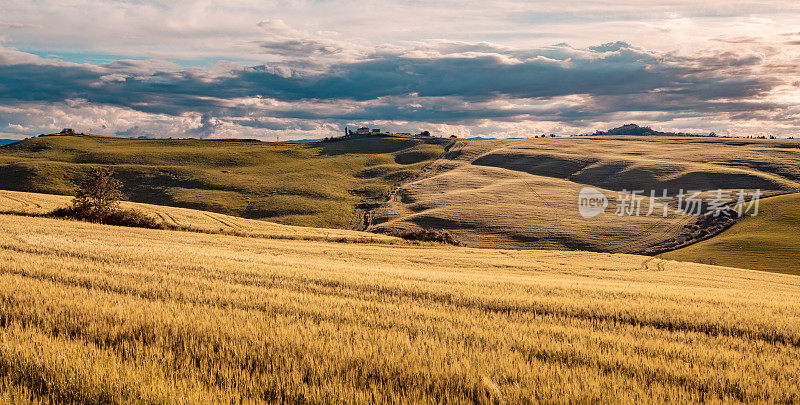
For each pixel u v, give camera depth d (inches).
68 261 679.1
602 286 839.1
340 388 254.4
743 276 1780.3
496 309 530.6
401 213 4945.9
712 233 4109.3
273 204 5221.5
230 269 713.6
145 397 234.1
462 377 279.1
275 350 309.9
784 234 3870.6
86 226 1662.2
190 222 2352.4
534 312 511.8
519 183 5787.4
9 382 246.4
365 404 240.5
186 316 378.6
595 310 522.6
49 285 468.1
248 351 302.2
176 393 236.7
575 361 332.8
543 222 4495.6
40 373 254.7
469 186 5802.2
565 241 4097.0
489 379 273.4
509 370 293.6
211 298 470.9
